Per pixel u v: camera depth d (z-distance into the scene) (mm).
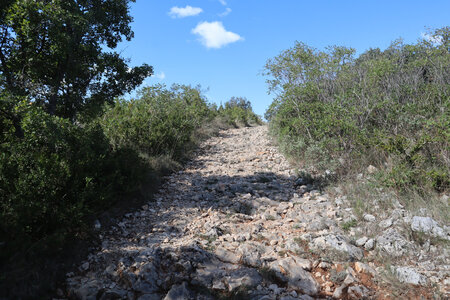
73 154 5719
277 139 12844
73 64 6836
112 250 4477
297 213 6078
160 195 7148
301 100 10930
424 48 9711
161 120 11125
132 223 5605
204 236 5078
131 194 6453
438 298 3400
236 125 22953
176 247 4555
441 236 4406
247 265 4215
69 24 6449
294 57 11109
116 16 7812
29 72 6160
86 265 4094
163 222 5727
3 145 5121
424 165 6262
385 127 8125
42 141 5379
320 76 10789
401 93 9016
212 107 25656
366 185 6477
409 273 3777
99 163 5844
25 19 5695
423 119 7367
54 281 3730
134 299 3559
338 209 5961
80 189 5020
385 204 5633
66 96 7008
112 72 7590
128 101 12727
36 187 4414
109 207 5719
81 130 6555
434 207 5062
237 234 5156
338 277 3912
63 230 4172
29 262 3705
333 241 4566
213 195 7254
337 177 7477
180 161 10289
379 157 7461
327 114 9102
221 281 3818
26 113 5238
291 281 3848
